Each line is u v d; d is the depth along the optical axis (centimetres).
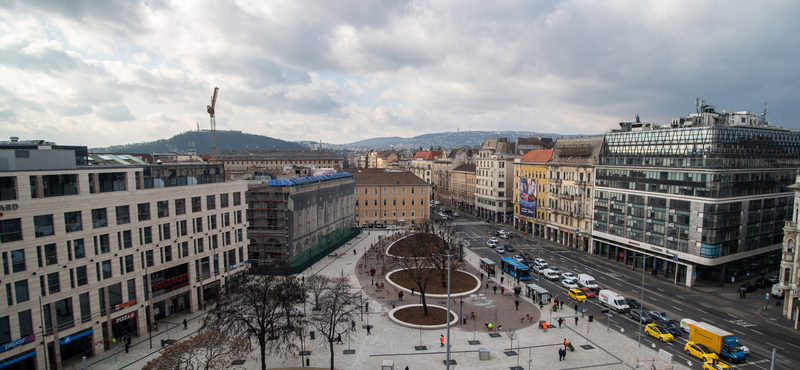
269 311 4203
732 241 6869
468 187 16512
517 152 14400
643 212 7906
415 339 4878
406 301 6238
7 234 3612
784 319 5516
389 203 13700
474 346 4681
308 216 8794
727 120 8306
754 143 7138
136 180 4966
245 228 6719
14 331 3634
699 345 4497
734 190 6800
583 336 4978
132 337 4875
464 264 7850
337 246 10256
